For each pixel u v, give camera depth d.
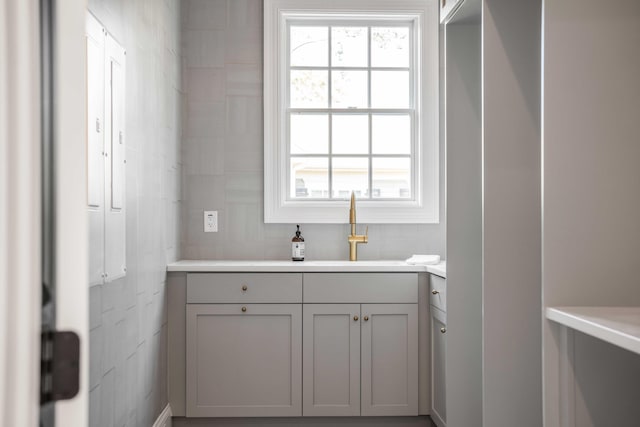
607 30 1.33
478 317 2.15
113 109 1.81
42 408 0.49
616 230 1.33
